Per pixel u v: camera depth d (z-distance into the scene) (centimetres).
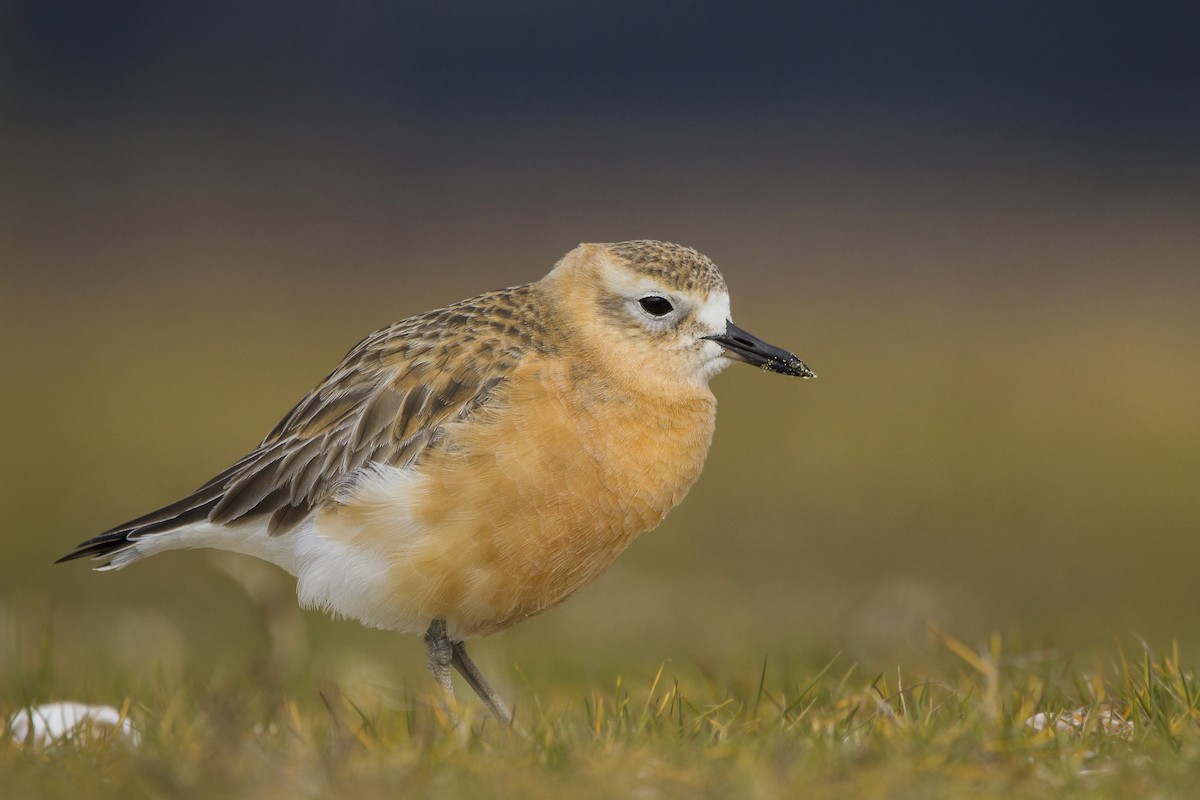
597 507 727
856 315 2984
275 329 2877
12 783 559
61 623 1240
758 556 1708
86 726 652
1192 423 2342
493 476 707
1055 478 2059
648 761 580
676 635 1220
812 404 2411
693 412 761
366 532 711
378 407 732
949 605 1461
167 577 1584
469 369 730
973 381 2566
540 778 560
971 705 660
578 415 727
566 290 761
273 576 927
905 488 1989
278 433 764
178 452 2097
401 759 581
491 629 746
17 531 1766
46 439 2161
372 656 1148
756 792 534
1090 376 2611
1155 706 647
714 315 772
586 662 1049
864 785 543
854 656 994
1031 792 545
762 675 713
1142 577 1683
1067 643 1158
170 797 544
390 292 3138
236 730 598
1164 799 534
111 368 2594
